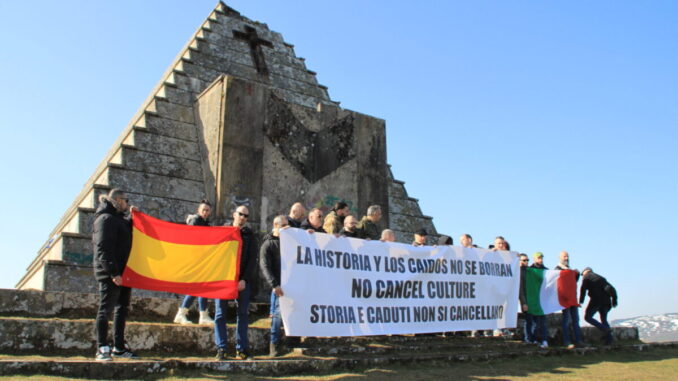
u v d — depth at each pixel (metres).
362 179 16.00
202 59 18.92
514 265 12.14
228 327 9.50
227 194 13.56
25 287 13.19
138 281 8.12
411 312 10.09
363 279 9.59
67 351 8.08
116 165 13.85
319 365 8.20
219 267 8.54
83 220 12.34
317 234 9.26
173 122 15.87
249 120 14.40
